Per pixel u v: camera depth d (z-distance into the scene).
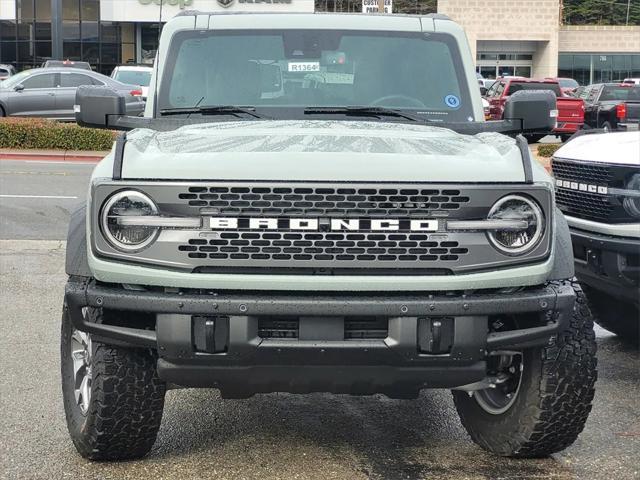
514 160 3.89
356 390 3.89
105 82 26.11
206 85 5.21
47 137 22.28
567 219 6.08
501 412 4.40
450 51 5.35
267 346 3.66
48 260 9.55
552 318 3.88
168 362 3.77
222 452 4.55
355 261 3.68
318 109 5.09
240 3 50.47
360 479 4.20
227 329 3.67
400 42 5.35
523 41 59.31
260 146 4.00
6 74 44.97
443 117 5.16
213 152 3.87
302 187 3.64
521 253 3.75
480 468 4.34
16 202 13.70
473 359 3.76
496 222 3.72
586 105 27.47
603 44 62.78
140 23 54.06
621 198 5.66
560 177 6.29
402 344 3.67
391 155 3.86
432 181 3.71
